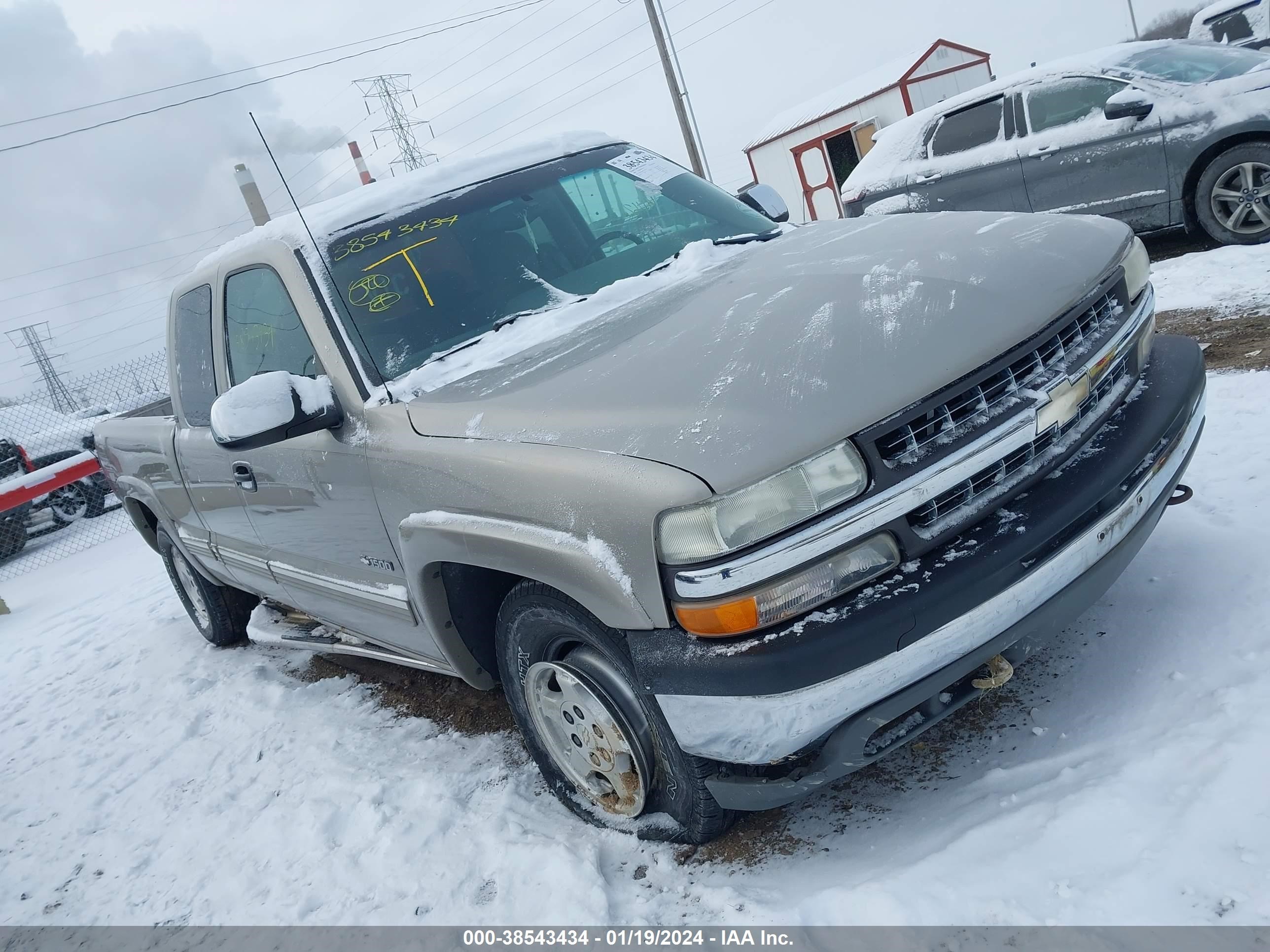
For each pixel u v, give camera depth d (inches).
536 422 89.9
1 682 236.7
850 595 76.4
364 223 125.6
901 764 98.6
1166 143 274.8
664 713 81.7
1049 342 86.0
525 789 118.3
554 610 92.0
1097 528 83.7
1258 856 70.1
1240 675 90.4
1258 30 442.0
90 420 471.5
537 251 125.8
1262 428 141.4
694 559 74.9
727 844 95.0
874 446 75.9
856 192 358.3
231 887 115.9
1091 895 71.9
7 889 132.7
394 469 103.3
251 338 135.4
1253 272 235.3
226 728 165.9
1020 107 312.2
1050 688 101.2
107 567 357.1
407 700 156.7
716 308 98.3
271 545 146.9
